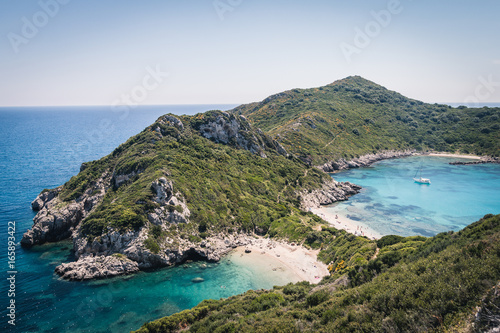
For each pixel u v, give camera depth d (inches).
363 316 1104.8
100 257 2362.2
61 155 7352.4
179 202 2913.4
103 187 3447.3
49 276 2256.4
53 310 1865.2
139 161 3390.7
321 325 1198.9
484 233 1460.4
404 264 1509.6
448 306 965.8
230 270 2468.0
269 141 5536.4
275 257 2706.7
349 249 2409.0
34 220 3196.4
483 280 975.6
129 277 2282.2
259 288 2207.2
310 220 3521.2
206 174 3644.2
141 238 2459.4
